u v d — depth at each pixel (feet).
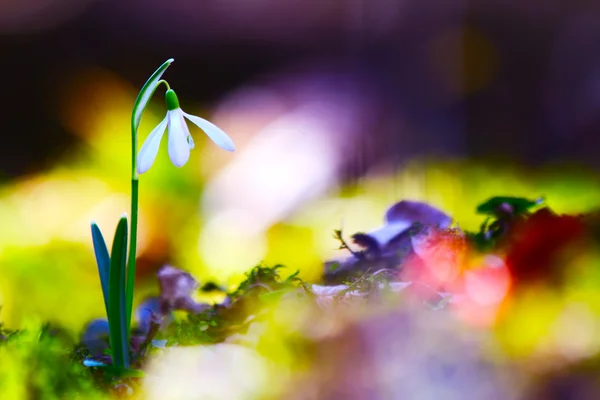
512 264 2.48
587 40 9.81
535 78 9.82
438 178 4.32
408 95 9.75
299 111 9.33
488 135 8.68
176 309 2.73
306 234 4.47
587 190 3.03
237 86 12.88
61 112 12.04
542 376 2.31
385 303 2.38
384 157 7.30
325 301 2.42
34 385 2.36
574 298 2.45
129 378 2.40
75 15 13.20
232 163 6.39
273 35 12.86
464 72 10.01
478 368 2.30
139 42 13.46
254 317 2.45
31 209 5.66
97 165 6.62
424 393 2.28
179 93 13.29
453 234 2.56
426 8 10.15
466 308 2.40
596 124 8.59
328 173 6.10
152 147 2.55
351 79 10.41
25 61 12.87
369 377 2.29
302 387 2.30
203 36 13.20
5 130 11.89
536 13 10.04
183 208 5.62
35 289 3.62
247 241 4.67
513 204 2.67
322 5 12.10
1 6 12.96
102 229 5.33
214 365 2.33
